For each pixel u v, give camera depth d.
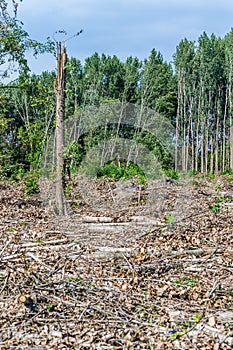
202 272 7.32
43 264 7.47
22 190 15.41
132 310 6.04
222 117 51.50
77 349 5.02
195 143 49.31
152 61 45.19
